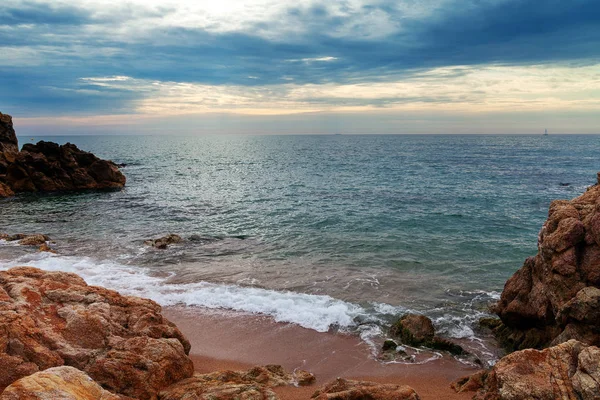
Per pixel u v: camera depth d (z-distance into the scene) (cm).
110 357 1017
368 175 7531
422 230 3406
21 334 972
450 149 16200
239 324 1755
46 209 4384
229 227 3566
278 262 2622
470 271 2438
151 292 2066
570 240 1381
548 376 909
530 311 1521
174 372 1077
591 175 7250
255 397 965
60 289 1230
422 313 1880
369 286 2197
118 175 6175
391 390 1024
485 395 1027
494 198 4959
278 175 7750
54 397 746
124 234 3328
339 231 3388
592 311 1201
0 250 2766
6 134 6319
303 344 1599
